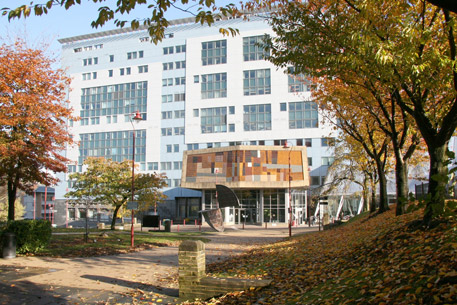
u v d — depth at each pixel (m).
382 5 10.75
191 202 71.62
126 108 78.00
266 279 9.88
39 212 81.38
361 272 7.91
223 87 71.50
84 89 81.25
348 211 59.72
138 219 70.19
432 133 9.83
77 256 16.03
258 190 57.91
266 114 68.69
